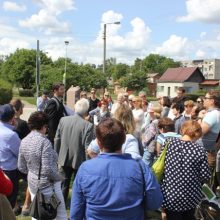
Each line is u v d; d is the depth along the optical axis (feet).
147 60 463.01
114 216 9.40
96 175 9.45
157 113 26.40
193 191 14.33
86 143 20.52
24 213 20.97
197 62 479.00
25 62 235.40
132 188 9.45
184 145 14.49
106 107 35.22
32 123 16.92
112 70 386.73
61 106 25.61
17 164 18.07
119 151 9.87
